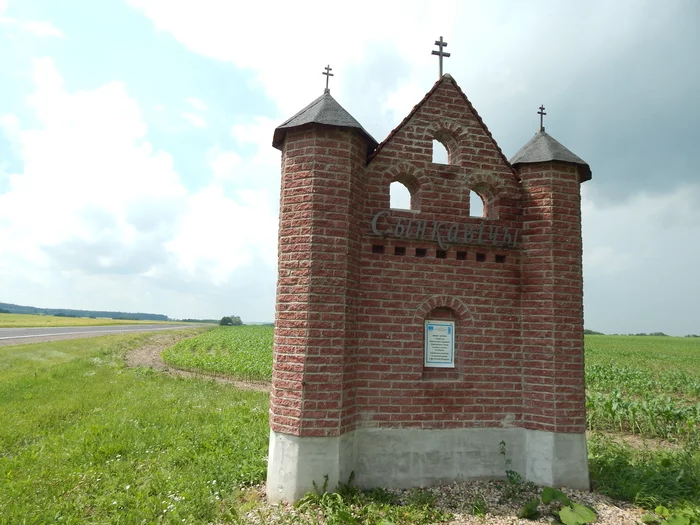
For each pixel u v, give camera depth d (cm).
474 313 793
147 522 600
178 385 1822
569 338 779
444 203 807
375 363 748
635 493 712
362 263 761
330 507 627
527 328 800
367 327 751
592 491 746
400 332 762
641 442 1233
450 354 791
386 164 791
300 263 706
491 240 804
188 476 759
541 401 771
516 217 830
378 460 733
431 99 824
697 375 2795
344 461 696
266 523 597
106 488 698
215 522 618
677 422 1292
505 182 834
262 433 1023
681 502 680
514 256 823
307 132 732
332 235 711
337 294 702
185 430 1060
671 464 841
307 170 722
